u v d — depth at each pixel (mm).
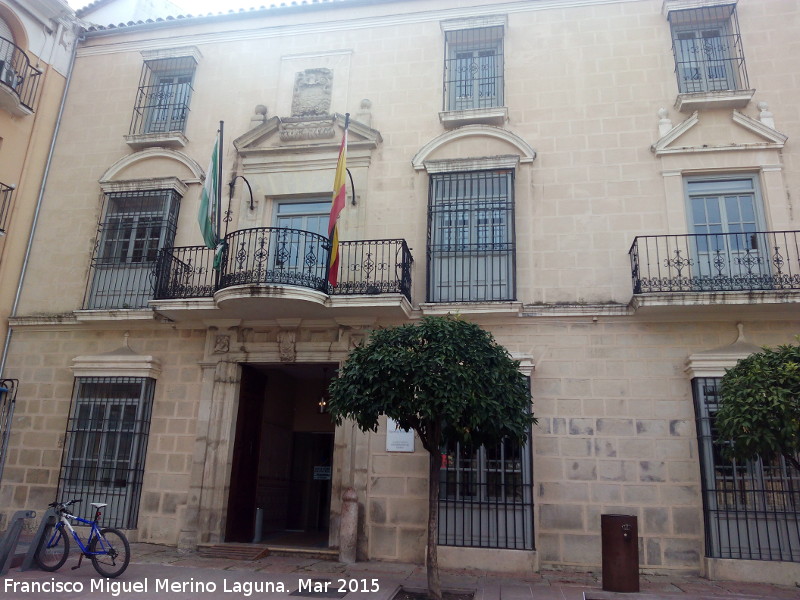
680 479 8914
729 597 7246
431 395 6891
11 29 12375
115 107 12805
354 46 12203
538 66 11336
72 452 10734
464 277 10359
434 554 7129
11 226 11812
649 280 9469
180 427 10500
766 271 9594
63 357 11297
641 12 11281
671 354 9414
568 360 9664
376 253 10383
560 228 10320
